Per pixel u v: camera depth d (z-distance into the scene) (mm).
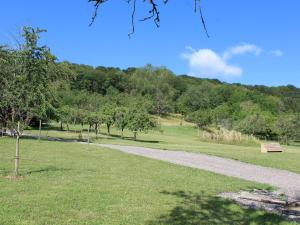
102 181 16375
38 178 16219
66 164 21797
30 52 16656
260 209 13055
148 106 128375
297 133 94625
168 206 12523
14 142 34781
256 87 186500
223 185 17469
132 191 14523
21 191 13367
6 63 16484
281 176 22531
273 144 41875
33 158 23859
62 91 63750
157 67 174750
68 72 46188
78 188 14438
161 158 28172
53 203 11891
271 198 14758
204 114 111188
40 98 17109
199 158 29844
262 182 19578
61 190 13898
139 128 60406
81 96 96625
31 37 16703
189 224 10602
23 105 16594
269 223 11242
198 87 163125
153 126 62406
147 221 10609
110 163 23406
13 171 17781
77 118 67062
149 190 14984
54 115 57500
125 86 166750
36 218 10195
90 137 55094
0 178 15727
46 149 30328
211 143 61062
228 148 46188
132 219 10695
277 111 138500
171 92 162250
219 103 150750
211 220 11180
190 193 15000
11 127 16641
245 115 117250
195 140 69250
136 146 40000
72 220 10227
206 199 14062
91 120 62000
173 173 20375
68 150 30469
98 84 162375
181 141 63312
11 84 16438
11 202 11680
